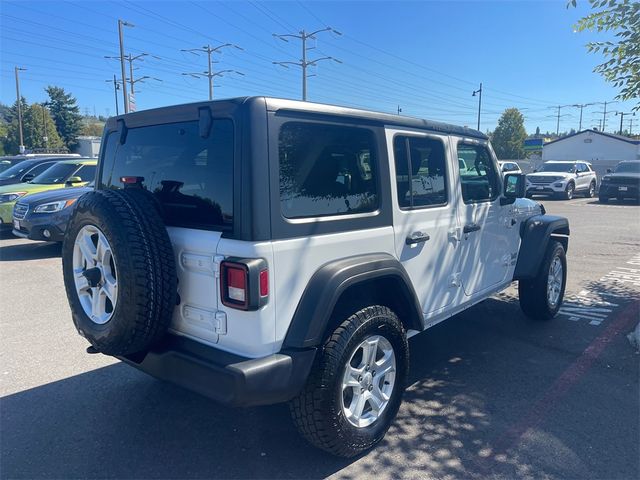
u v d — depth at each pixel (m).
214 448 3.26
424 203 3.76
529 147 54.88
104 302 2.99
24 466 3.05
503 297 6.66
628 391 4.02
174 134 3.05
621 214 16.67
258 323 2.63
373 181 3.32
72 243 3.07
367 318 3.04
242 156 2.64
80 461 3.11
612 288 7.09
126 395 3.97
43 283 7.42
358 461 3.12
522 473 2.99
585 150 42.50
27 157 17.08
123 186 3.47
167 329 2.94
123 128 3.43
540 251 5.17
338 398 2.90
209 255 2.75
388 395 3.30
